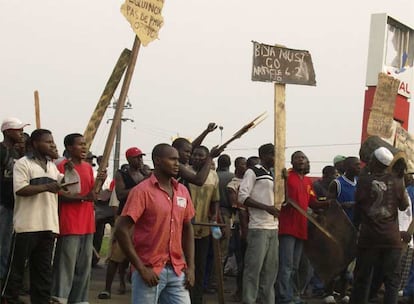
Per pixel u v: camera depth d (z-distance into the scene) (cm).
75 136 775
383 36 1327
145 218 564
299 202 896
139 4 740
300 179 906
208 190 834
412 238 1012
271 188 863
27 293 890
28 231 716
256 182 863
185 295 576
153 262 559
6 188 784
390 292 864
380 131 1072
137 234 568
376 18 1336
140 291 559
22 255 721
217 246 773
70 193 761
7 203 791
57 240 763
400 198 868
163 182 573
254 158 1027
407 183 1033
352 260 912
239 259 1027
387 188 860
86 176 781
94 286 1051
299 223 897
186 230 596
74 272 783
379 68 1327
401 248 869
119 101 745
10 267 724
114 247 932
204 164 739
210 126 855
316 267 924
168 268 567
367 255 867
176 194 577
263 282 873
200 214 826
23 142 812
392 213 863
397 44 1395
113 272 938
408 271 1014
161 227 563
